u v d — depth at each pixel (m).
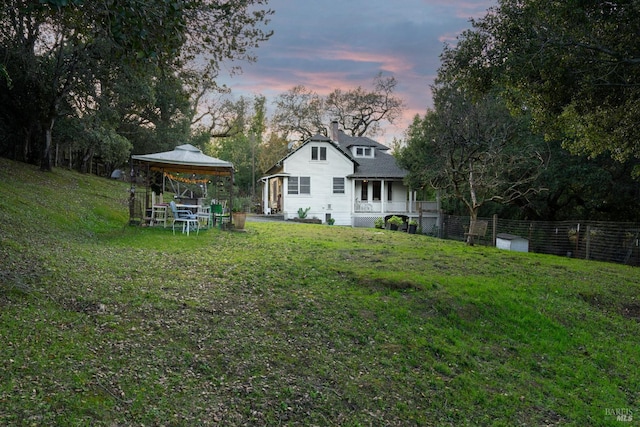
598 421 4.65
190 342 4.76
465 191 20.89
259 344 4.99
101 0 4.93
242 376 4.30
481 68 9.84
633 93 9.38
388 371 4.93
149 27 5.28
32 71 16.80
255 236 13.58
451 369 5.23
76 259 7.43
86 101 19.59
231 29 7.13
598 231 15.64
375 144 32.38
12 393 3.23
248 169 46.25
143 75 6.98
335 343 5.39
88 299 5.40
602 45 8.95
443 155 18.72
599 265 12.43
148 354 4.31
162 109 29.17
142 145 30.39
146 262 8.23
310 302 6.57
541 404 4.84
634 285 9.77
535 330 6.84
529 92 10.17
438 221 25.86
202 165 14.54
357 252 11.33
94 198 16.94
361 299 6.92
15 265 6.16
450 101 18.56
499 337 6.41
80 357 3.96
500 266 10.72
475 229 15.95
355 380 4.64
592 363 6.06
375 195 29.81
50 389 3.39
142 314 5.27
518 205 22.80
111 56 15.55
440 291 7.55
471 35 9.87
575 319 7.45
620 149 11.55
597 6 8.22
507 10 9.30
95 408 3.31
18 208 10.88
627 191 18.72
